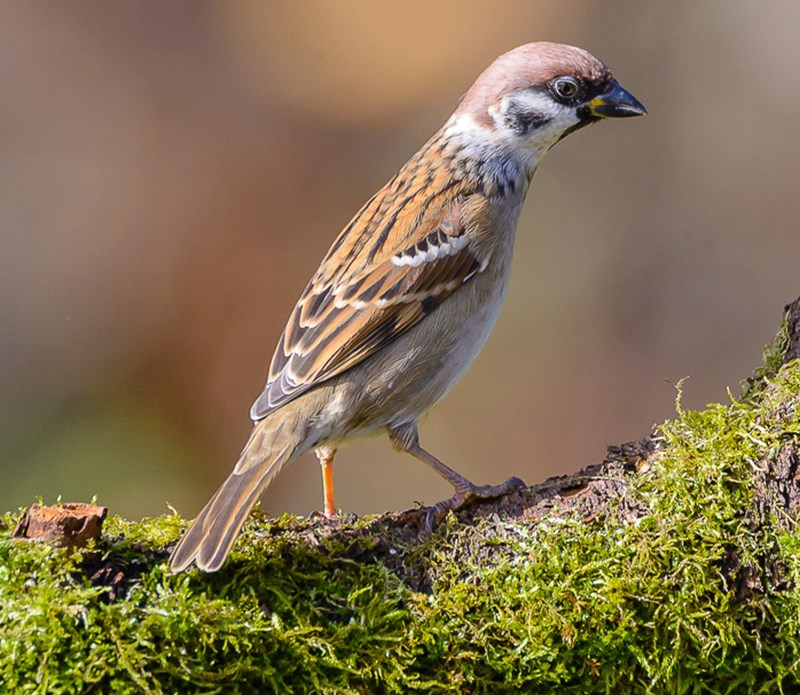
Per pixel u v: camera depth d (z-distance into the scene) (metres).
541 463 13.23
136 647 4.67
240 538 5.30
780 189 14.51
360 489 12.82
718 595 5.17
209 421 13.41
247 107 15.61
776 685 5.28
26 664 4.58
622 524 5.28
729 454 5.35
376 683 4.97
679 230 14.48
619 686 5.21
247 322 14.08
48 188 14.89
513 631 5.09
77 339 13.82
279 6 15.95
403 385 6.71
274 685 4.85
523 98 7.19
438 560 5.23
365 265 6.78
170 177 15.06
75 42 15.70
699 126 15.01
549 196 14.78
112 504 12.62
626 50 15.53
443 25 15.91
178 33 15.86
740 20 15.33
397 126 15.54
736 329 13.84
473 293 6.95
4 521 5.12
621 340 13.89
